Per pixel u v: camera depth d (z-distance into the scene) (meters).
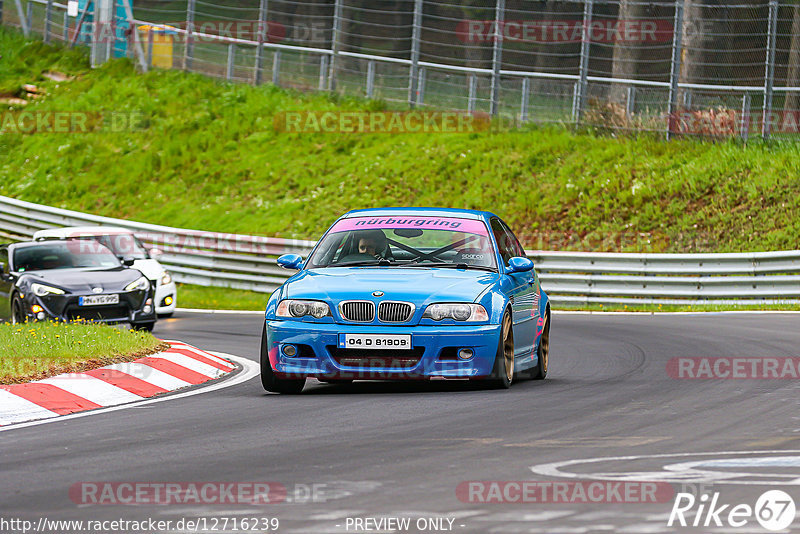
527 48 145.62
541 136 106.50
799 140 98.31
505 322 36.50
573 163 101.69
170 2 134.88
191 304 83.12
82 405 34.09
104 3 130.00
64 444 27.03
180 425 29.81
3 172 115.62
